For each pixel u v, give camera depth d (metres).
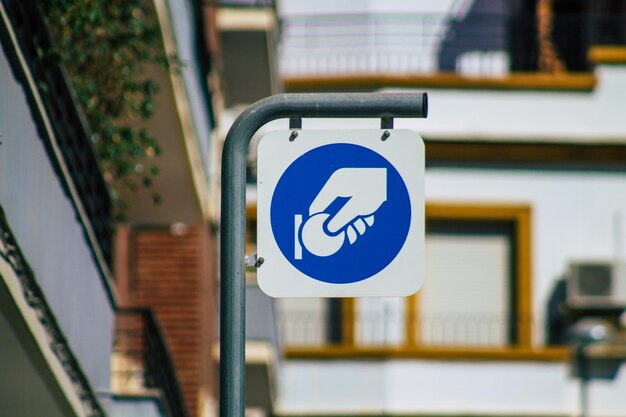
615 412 31.09
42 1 15.31
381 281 9.48
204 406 23.53
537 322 31.88
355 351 30.83
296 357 30.86
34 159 12.27
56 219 12.88
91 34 16.19
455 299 31.89
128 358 18.25
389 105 9.45
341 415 30.72
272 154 9.52
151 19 16.84
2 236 11.57
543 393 31.06
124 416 15.88
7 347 12.49
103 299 14.56
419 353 30.92
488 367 31.00
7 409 13.59
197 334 23.33
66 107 13.77
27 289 12.15
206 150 22.08
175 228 23.41
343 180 9.52
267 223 9.48
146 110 16.75
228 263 9.44
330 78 31.17
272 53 25.73
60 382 13.08
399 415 30.78
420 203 9.52
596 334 30.69
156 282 23.41
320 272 9.47
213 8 23.66
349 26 32.00
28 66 12.17
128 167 17.05
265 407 28.31
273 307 25.83
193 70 19.98
